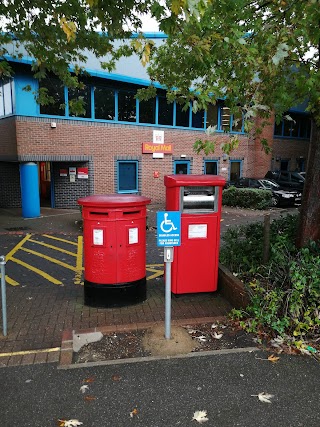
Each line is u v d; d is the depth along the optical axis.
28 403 3.05
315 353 3.77
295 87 5.41
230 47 5.03
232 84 5.23
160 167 17.42
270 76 5.07
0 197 15.71
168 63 7.13
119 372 3.48
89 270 5.05
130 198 5.09
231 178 21.11
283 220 7.04
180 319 4.59
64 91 13.93
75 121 14.33
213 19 5.09
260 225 6.95
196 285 5.39
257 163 22.52
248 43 5.34
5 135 13.90
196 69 6.20
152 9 4.14
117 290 5.04
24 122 13.05
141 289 5.22
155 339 4.05
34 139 13.35
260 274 5.17
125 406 3.02
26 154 13.20
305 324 4.02
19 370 3.53
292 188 19.05
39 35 6.82
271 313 4.14
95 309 5.05
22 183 13.18
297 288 4.07
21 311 4.99
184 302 5.27
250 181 19.09
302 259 4.62
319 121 5.02
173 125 17.66
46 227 11.62
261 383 3.31
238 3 5.03
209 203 5.23
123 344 3.99
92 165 15.06
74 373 3.47
